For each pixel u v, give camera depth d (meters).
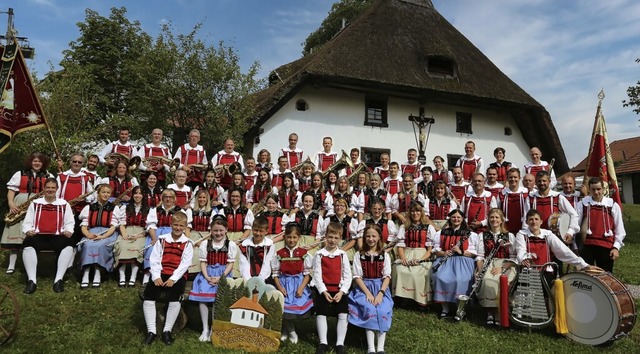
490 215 5.76
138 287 6.15
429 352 4.51
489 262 5.50
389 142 14.86
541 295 5.02
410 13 17.44
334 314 4.50
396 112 15.11
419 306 5.95
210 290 4.79
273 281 5.02
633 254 10.04
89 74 14.26
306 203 7.01
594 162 8.02
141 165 8.01
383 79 13.84
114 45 16.62
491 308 5.31
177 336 4.73
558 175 17.75
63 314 5.12
